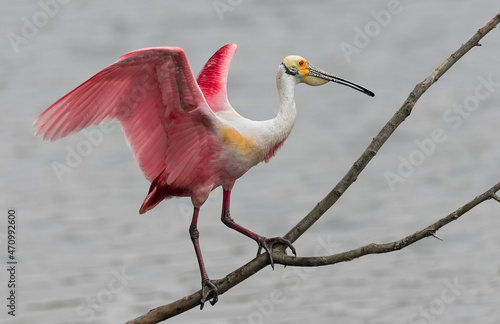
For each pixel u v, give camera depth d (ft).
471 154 73.92
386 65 99.30
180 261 56.18
